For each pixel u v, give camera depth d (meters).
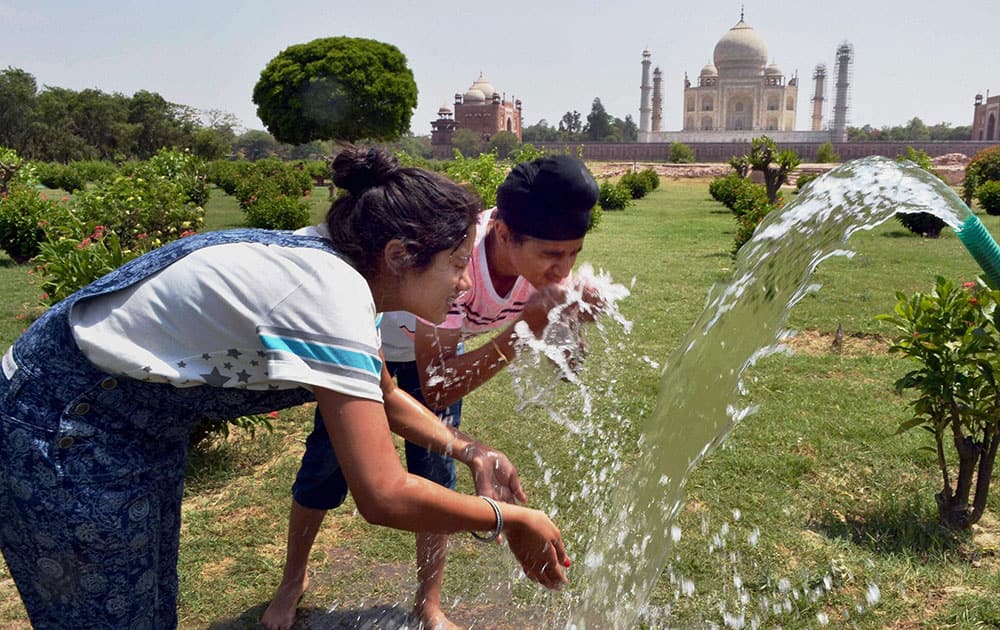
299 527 2.75
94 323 1.64
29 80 63.22
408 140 85.56
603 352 6.09
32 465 1.62
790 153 21.66
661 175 47.69
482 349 2.56
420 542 2.75
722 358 2.46
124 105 69.31
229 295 1.58
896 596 2.91
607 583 2.72
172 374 1.61
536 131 111.81
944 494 3.47
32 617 1.79
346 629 2.76
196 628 2.78
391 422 2.25
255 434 4.50
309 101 44.50
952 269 10.60
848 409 4.90
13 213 11.96
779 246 2.40
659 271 10.77
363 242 1.69
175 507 1.96
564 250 2.20
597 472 3.99
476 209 1.78
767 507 3.59
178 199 9.04
